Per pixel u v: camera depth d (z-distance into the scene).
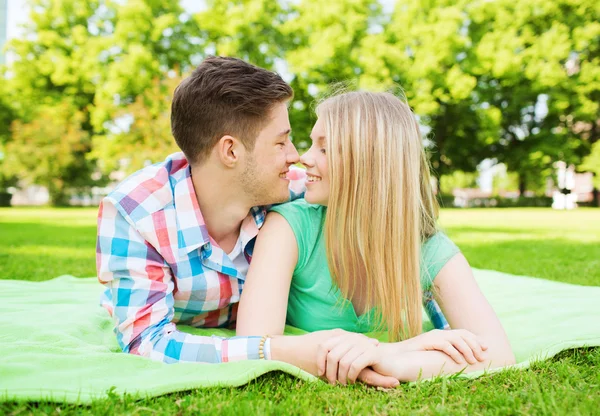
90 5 25.47
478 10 22.73
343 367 1.43
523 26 22.86
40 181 25.95
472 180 41.94
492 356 1.59
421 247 1.79
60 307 2.32
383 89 2.04
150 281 1.65
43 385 1.32
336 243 1.78
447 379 1.47
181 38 23.28
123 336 1.65
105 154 23.05
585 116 22.95
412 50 22.67
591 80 22.55
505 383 1.46
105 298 2.21
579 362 1.71
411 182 1.73
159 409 1.22
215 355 1.53
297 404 1.27
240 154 1.71
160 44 23.14
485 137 23.12
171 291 1.71
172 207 1.76
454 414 1.23
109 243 1.67
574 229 9.86
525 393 1.33
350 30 21.17
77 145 25.84
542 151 24.27
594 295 2.68
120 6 22.62
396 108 1.77
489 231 9.25
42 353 1.55
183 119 1.73
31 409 1.23
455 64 22.09
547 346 1.79
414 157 1.75
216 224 1.83
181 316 1.91
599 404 1.27
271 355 1.52
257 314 1.66
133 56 21.59
